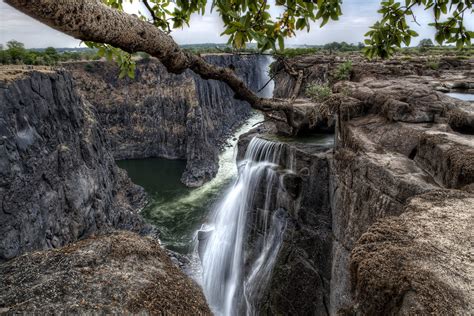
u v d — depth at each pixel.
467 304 2.41
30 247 34.00
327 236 18.14
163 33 2.78
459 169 8.05
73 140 48.16
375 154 12.21
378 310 2.66
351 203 13.43
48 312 2.58
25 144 36.19
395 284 2.63
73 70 96.62
